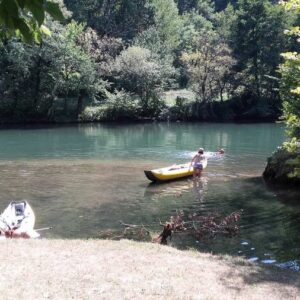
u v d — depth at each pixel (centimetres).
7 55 4444
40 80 4788
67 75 4716
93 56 4947
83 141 3334
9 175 1988
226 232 1187
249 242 1115
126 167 2241
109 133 3881
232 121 5103
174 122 4947
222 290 700
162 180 1878
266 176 1972
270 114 5434
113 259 816
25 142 3266
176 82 6009
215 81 5312
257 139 3519
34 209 1420
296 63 1324
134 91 5144
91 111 4875
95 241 952
